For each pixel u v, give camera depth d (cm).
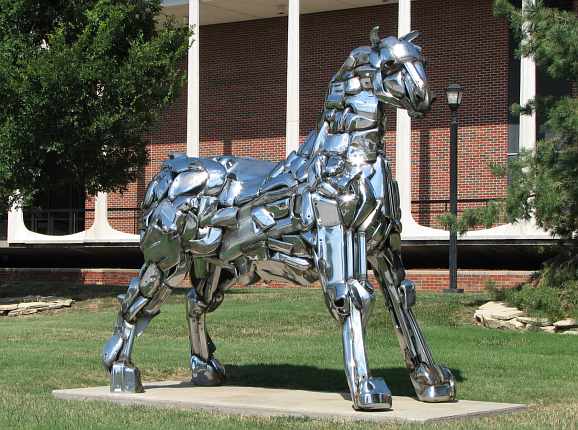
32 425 864
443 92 3052
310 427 807
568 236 1862
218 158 972
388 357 1408
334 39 3259
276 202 901
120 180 2425
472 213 1848
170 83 2344
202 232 952
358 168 858
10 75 2141
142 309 1005
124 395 991
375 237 864
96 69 2167
